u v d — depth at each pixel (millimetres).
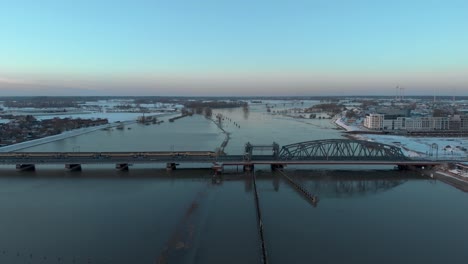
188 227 93812
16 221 97312
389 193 127875
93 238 86375
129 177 149875
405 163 162250
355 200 119250
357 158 166875
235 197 121500
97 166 171875
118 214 103312
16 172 158500
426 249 82750
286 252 80750
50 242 84000
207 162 162500
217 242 84938
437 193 127688
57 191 127688
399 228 95000
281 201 117500
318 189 132625
